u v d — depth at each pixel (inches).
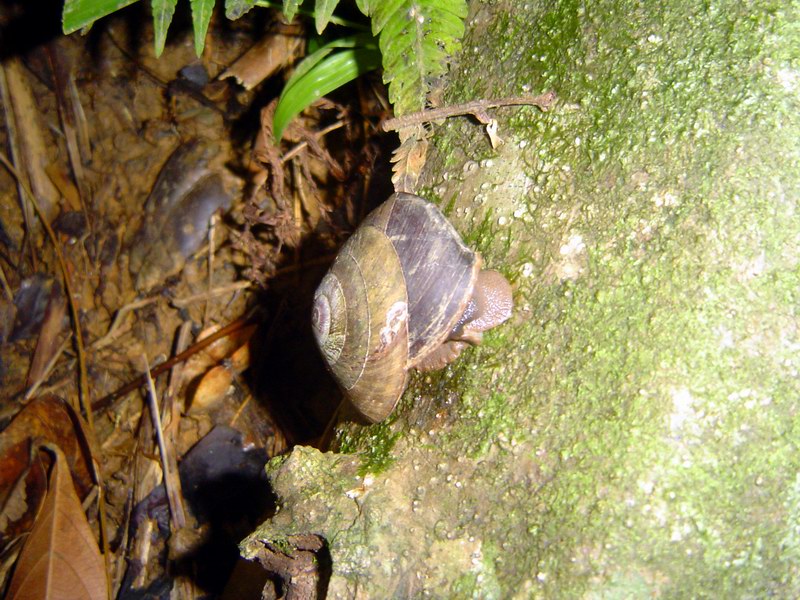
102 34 9.7
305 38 9.0
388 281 5.5
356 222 8.9
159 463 8.6
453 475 5.1
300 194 9.2
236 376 8.9
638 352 4.8
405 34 5.7
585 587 4.5
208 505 8.3
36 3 9.8
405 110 5.9
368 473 5.2
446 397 5.4
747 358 4.6
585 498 4.6
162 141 9.7
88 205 9.7
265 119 8.5
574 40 5.5
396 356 5.5
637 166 5.1
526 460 4.9
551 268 5.2
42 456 8.5
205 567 8.0
